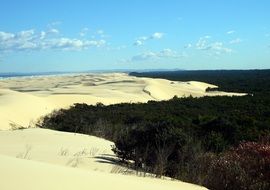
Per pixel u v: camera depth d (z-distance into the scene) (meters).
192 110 36.25
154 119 21.56
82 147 13.85
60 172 6.22
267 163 9.38
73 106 38.88
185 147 11.15
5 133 17.08
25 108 34.81
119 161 11.86
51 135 16.39
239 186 8.99
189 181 9.69
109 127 20.33
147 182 7.76
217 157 10.50
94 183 5.98
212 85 97.44
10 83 110.62
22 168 5.96
